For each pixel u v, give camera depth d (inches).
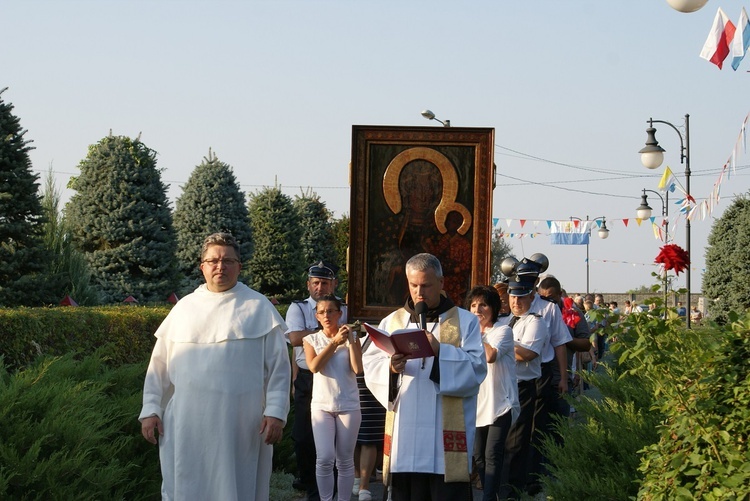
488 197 466.0
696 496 208.1
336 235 1881.2
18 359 370.0
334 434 349.7
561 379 407.2
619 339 260.7
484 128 465.4
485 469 337.4
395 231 468.1
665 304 262.1
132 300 995.9
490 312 341.1
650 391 328.8
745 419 206.2
